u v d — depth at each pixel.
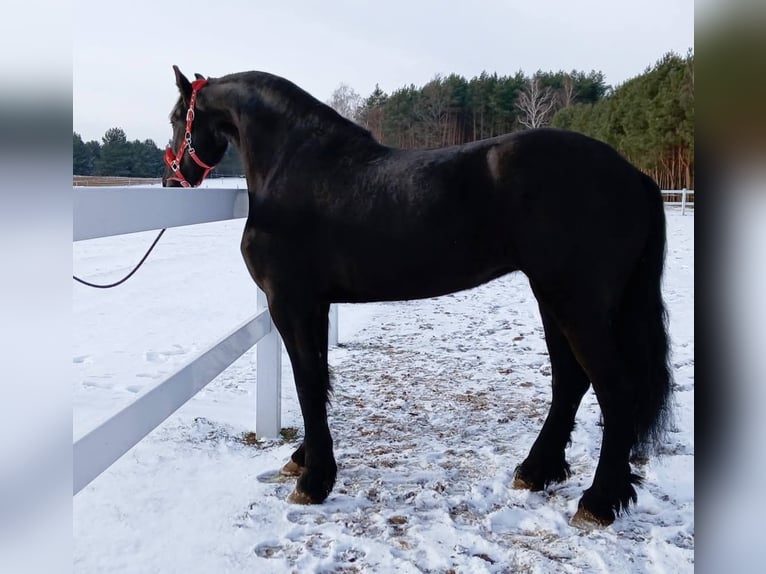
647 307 2.58
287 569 2.25
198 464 3.15
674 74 24.39
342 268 2.77
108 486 2.86
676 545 2.38
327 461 2.83
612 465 2.53
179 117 3.51
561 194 2.40
